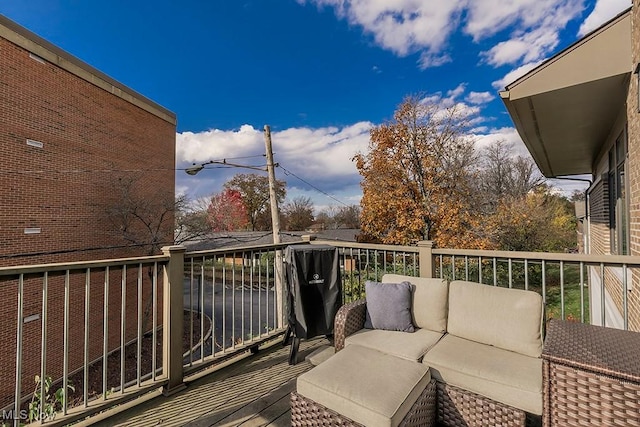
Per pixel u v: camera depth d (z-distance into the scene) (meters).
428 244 2.96
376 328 2.41
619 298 3.74
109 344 11.11
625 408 1.14
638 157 2.75
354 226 28.84
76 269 1.83
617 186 4.27
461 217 10.60
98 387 8.58
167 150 15.07
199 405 2.02
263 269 12.97
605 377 1.18
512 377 1.66
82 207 10.92
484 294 2.21
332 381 1.59
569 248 13.69
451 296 2.34
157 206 13.70
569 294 9.16
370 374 1.66
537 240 13.20
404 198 11.05
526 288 2.45
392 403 1.43
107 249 11.65
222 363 2.61
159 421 1.86
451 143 11.05
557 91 3.14
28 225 9.35
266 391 2.19
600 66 2.88
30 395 8.61
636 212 2.96
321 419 1.55
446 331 2.32
